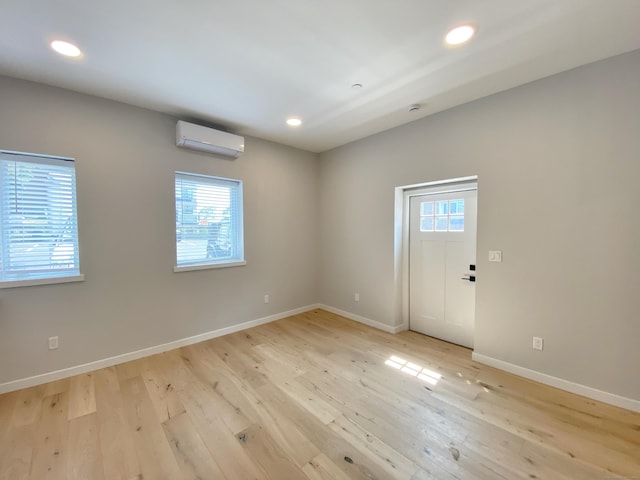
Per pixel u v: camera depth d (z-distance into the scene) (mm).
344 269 4203
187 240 3285
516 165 2475
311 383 2408
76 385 2373
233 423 1915
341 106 2830
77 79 2297
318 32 1767
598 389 2141
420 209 3510
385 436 1796
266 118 3133
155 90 2488
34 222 2404
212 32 1758
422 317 3547
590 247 2148
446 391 2283
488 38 1827
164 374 2557
